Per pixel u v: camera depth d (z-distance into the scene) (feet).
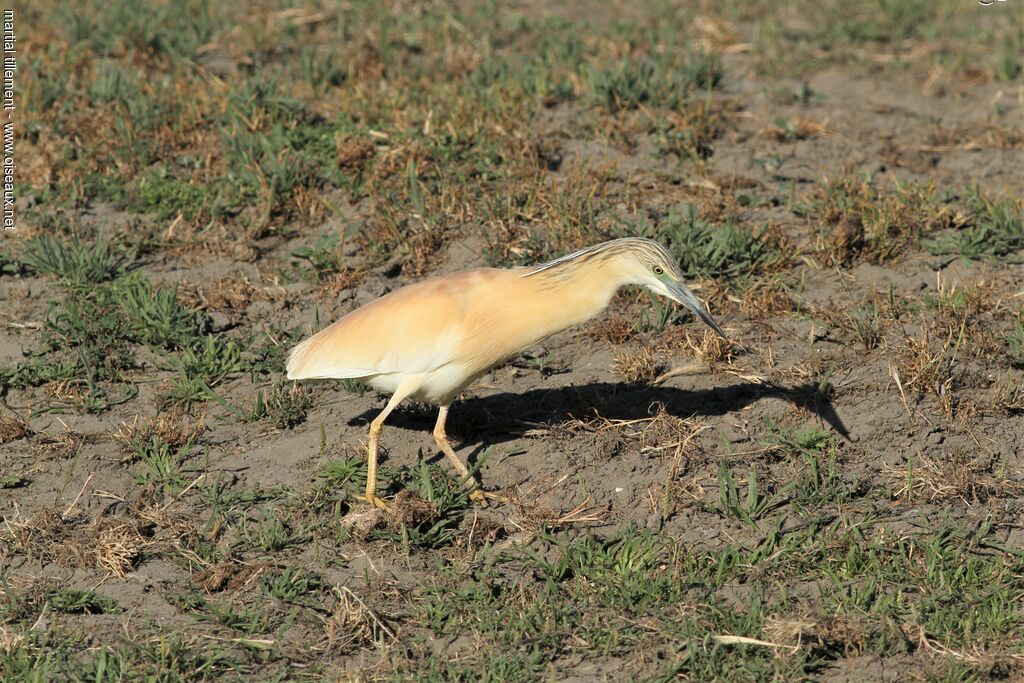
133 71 145.48
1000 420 91.40
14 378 97.30
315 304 107.65
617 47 154.51
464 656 72.33
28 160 123.85
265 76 146.41
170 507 83.41
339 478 86.38
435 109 133.59
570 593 77.10
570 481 86.43
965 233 113.50
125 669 70.13
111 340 101.19
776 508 83.46
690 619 74.02
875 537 80.59
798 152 131.44
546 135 132.05
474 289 85.35
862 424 90.84
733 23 166.09
